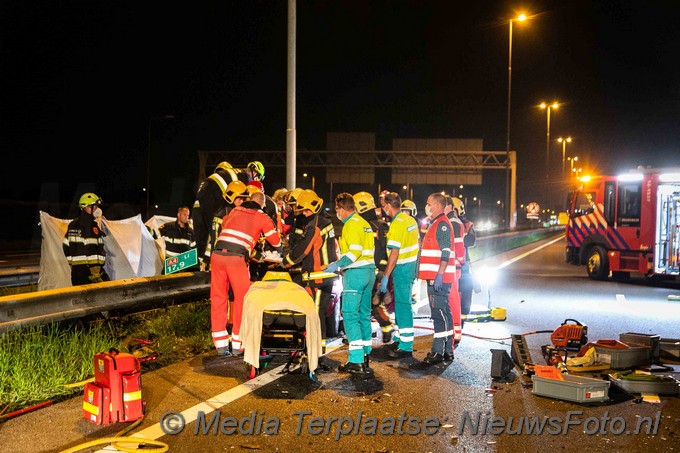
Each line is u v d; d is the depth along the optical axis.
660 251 18.39
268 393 6.80
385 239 9.29
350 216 7.65
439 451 5.30
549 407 6.51
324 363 7.97
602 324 11.45
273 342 7.33
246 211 8.05
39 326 7.40
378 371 7.87
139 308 9.55
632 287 17.98
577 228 20.88
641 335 8.45
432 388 7.12
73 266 9.27
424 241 8.34
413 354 8.84
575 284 18.31
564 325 9.05
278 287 7.15
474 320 11.48
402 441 5.49
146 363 7.79
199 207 10.05
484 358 8.62
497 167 50.88
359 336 7.64
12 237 45.06
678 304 14.26
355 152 51.59
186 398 6.58
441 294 8.25
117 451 5.11
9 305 6.89
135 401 5.82
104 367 5.83
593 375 7.64
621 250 19.20
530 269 22.94
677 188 18.25
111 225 10.28
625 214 19.12
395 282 8.58
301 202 7.95
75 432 5.56
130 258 10.23
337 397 6.71
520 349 8.42
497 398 6.78
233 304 8.59
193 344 8.80
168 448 5.23
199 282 10.10
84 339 7.89
